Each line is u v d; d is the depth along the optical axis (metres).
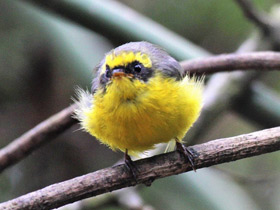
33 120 13.27
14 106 13.25
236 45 14.01
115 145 8.80
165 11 14.08
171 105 8.28
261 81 14.80
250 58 9.75
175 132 8.52
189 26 14.01
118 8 11.72
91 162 13.33
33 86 13.22
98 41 12.84
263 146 7.80
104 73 8.61
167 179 11.30
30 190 12.78
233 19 13.80
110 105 8.34
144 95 8.26
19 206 7.46
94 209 10.34
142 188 10.92
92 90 8.98
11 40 12.88
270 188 13.21
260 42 12.83
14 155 9.77
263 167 13.70
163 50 9.27
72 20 11.64
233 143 7.88
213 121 12.09
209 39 14.04
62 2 11.45
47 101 13.36
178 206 11.14
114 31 11.52
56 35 12.66
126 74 8.34
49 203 7.54
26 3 12.60
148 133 8.44
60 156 13.17
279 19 12.76
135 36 11.50
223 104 12.20
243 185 12.52
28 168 12.89
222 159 7.89
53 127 9.70
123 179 7.86
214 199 11.12
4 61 12.88
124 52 8.60
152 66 8.59
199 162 7.91
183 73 9.30
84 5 11.44
